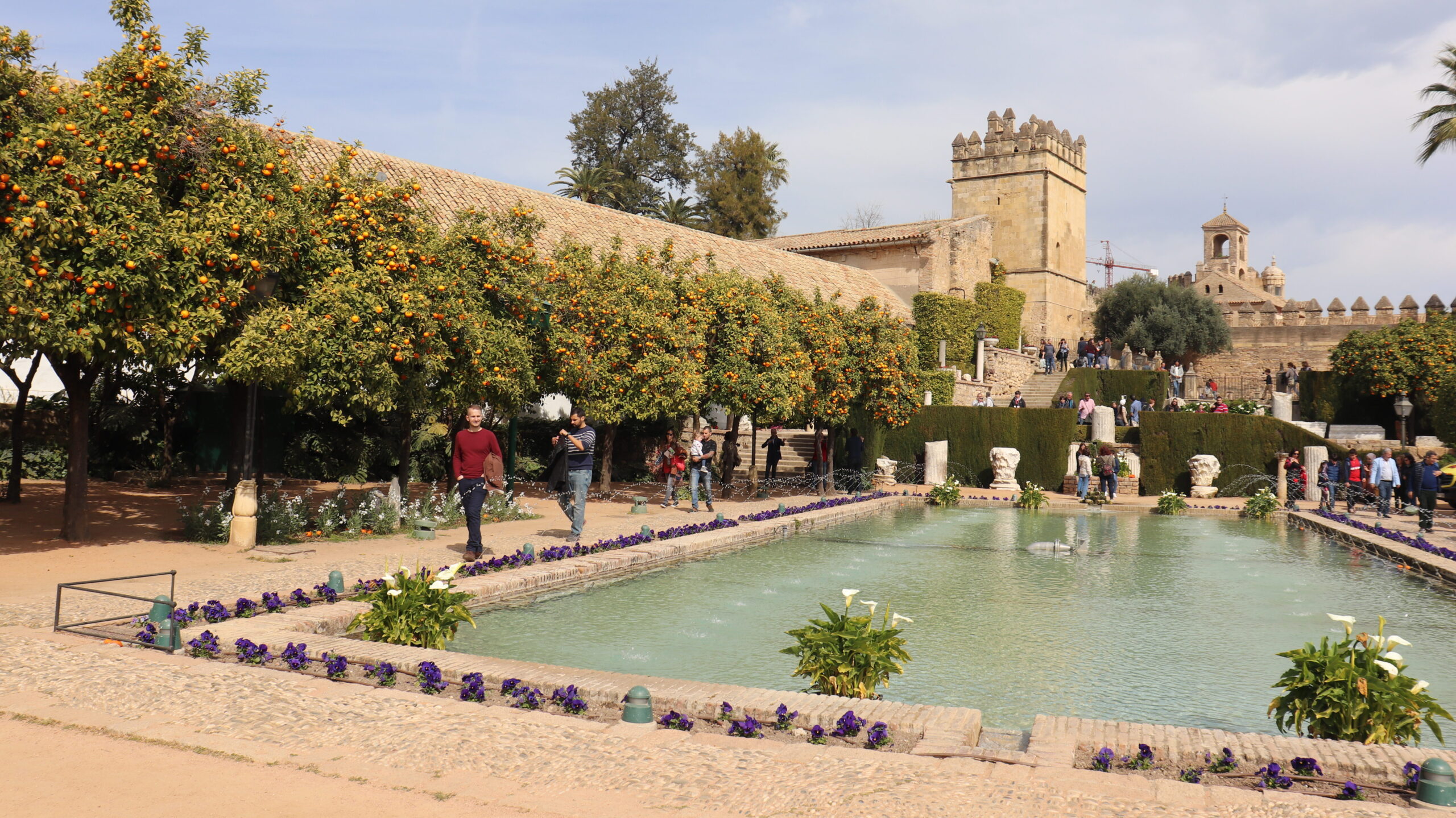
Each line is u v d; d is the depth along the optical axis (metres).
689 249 36.31
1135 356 54.66
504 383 16.08
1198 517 25.20
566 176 54.53
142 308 10.96
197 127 11.94
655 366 20.64
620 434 31.81
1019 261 57.66
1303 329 52.91
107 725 5.26
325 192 13.66
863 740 5.28
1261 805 4.21
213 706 5.54
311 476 24.31
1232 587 12.59
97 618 7.87
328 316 12.89
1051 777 4.55
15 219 9.88
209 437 24.69
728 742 5.06
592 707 5.91
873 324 26.86
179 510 14.80
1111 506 27.77
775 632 9.01
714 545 14.77
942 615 10.09
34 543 12.20
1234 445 31.44
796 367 23.53
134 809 4.12
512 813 4.12
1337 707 5.60
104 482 21.86
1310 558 16.22
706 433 31.22
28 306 9.86
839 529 19.48
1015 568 14.05
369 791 4.37
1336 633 9.48
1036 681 7.35
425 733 5.10
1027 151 57.44
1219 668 7.88
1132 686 7.25
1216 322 54.47
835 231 51.91
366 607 8.64
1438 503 26.83
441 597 7.65
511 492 19.69
